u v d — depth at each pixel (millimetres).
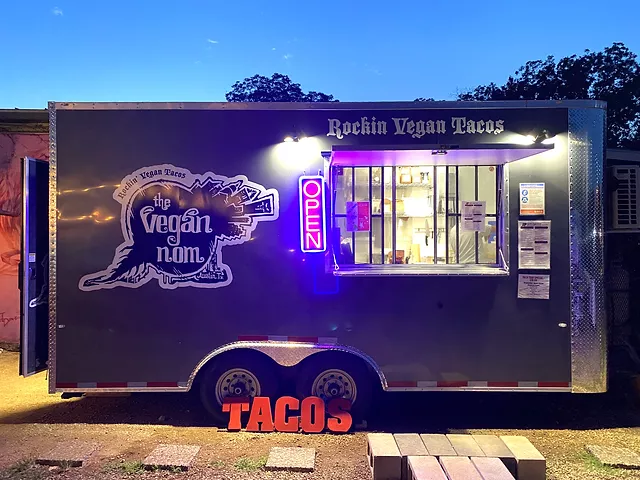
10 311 8234
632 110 16531
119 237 4727
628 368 5395
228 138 4746
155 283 4719
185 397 5609
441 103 4742
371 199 4852
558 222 4727
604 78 16875
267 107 4750
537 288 4688
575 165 4738
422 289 4695
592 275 4723
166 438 4473
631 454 4098
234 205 4742
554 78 17391
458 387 4680
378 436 3910
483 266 4766
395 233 4844
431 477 3201
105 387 4691
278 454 4047
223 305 4715
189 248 4730
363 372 4762
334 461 4004
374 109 4750
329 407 4680
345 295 4699
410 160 4629
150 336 4711
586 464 3982
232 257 4730
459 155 4445
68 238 4711
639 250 5395
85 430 4648
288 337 4699
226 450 4219
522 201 4719
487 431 4746
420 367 4680
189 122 4750
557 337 4688
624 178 4914
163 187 4738
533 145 4246
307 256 4711
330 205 4727
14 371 6945
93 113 4734
